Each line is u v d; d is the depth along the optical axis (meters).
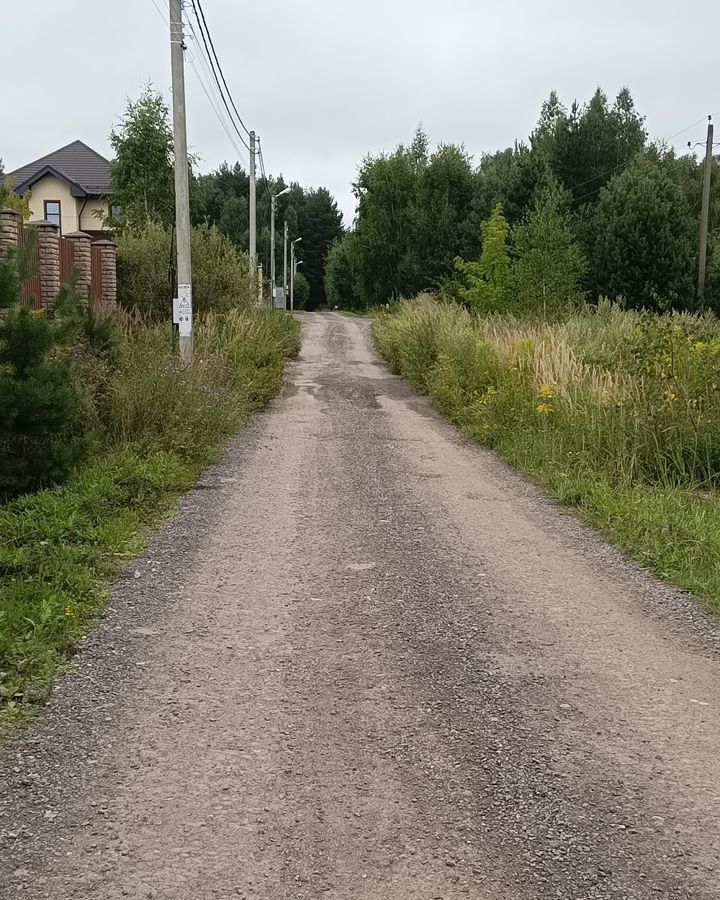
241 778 3.28
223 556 6.29
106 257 17.81
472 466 10.39
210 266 20.89
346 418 14.40
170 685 4.11
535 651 4.65
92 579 5.57
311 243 100.94
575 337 15.63
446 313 21.94
